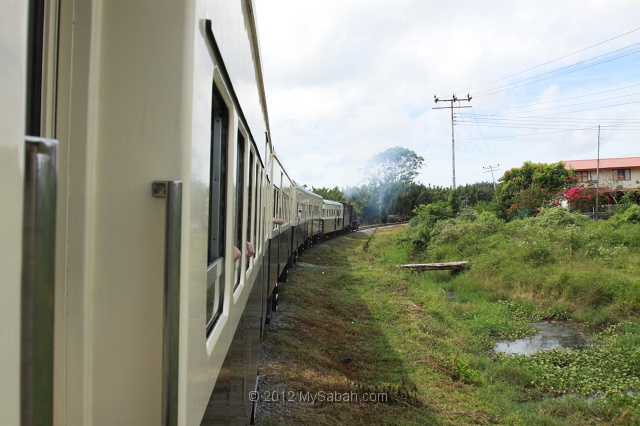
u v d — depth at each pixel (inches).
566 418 231.5
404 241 941.8
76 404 42.8
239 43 85.5
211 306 66.9
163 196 44.3
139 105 44.2
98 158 43.8
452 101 1435.8
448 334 367.9
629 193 1144.8
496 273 541.6
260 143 179.6
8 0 24.7
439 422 220.8
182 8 44.7
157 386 44.3
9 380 24.4
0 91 23.8
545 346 346.0
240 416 108.6
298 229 672.4
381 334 360.5
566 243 601.9
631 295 411.5
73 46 41.7
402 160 2642.7
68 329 42.4
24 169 25.0
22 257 24.9
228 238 82.1
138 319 44.2
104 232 43.8
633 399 244.5
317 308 422.6
